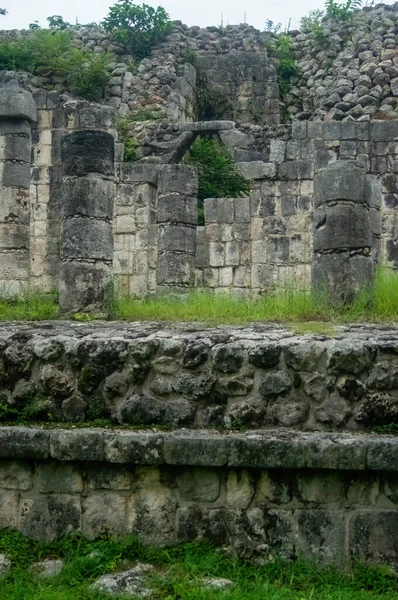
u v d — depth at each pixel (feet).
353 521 17.44
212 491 18.07
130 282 53.36
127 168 53.57
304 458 17.30
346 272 26.50
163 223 45.60
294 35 79.46
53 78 68.39
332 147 55.93
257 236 54.13
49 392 19.90
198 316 25.36
